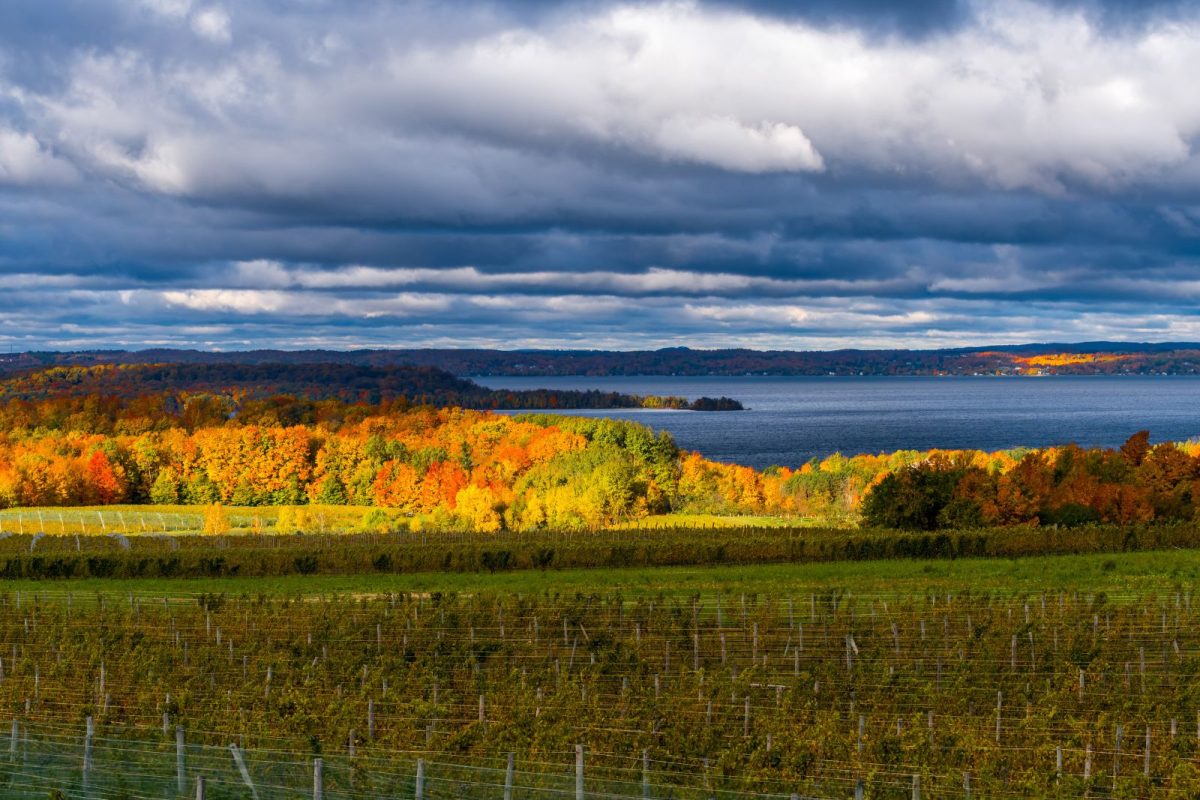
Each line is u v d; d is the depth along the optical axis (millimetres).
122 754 30281
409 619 46250
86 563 63469
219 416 182375
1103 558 65750
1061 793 27203
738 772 28891
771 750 29234
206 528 102438
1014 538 68438
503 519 109438
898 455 149000
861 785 27109
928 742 29641
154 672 37656
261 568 64188
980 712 34844
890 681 36969
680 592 55156
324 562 64812
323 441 145750
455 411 189750
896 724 31922
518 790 27547
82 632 44094
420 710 32844
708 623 46438
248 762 29516
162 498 135125
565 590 55906
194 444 138875
